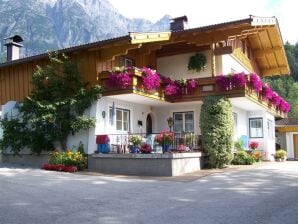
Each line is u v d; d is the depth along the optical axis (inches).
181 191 431.2
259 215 310.2
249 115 940.0
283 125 1232.8
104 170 625.3
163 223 292.4
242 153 762.2
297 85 2290.8
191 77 817.5
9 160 740.7
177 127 813.2
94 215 318.3
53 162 639.8
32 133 675.4
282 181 495.8
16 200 371.2
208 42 736.3
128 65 762.8
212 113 673.0
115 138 679.7
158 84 701.9
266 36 970.1
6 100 806.5
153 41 697.6
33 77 689.0
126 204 361.7
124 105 736.3
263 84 831.1
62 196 396.2
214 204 357.4
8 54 934.4
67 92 683.4
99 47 666.8
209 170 631.8
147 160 585.0
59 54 706.8
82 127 647.1
